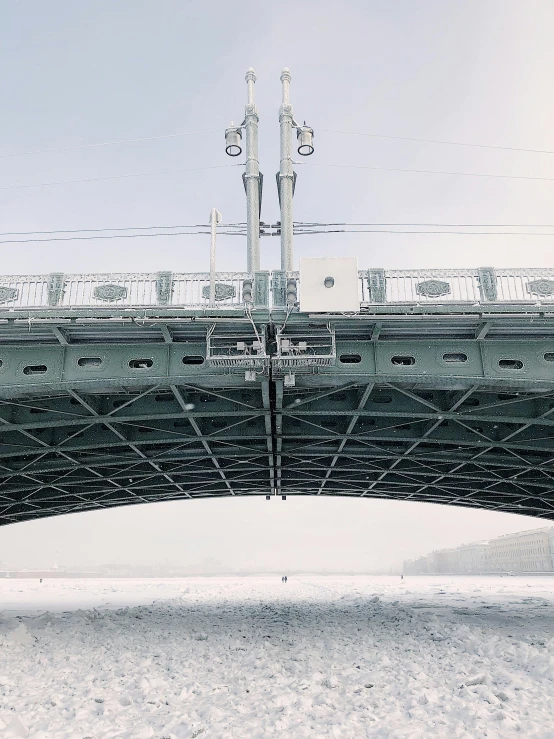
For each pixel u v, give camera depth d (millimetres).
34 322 19281
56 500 41031
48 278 19828
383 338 20719
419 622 24953
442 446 30438
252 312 19484
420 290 19641
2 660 17203
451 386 20859
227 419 28109
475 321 19562
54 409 23859
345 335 20703
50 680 14938
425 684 13391
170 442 27734
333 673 15094
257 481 40594
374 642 20109
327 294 19266
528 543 163250
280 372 20000
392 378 20125
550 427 26891
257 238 25531
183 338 20781
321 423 28266
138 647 19875
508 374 20234
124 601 48625
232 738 9781
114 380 20188
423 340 20562
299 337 20109
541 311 19156
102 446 27062
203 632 22609
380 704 11914
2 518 43531
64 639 21188
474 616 28812
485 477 34156
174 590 69500
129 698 12555
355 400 24500
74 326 19656
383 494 43875
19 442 27250
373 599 39969
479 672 14453
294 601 44375
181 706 12148
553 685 12883
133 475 34188
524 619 27188
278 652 18656
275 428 26922
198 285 20188
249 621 27922
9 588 77750
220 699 12672
